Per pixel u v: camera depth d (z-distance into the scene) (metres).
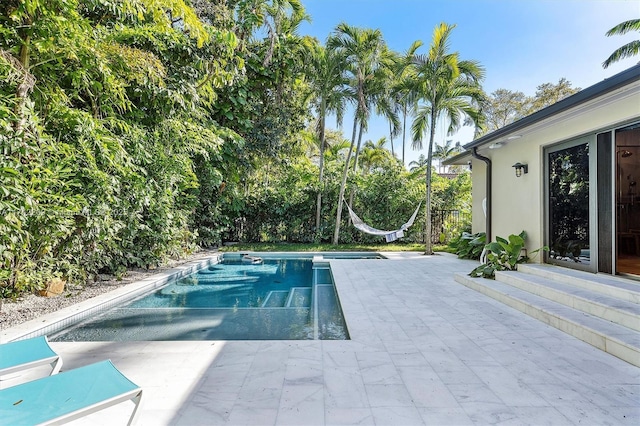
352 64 12.08
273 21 12.21
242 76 10.63
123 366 2.76
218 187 11.62
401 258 9.72
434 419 2.03
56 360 2.26
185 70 7.27
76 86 4.81
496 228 7.43
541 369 2.67
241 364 2.79
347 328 3.77
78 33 4.07
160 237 7.12
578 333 3.32
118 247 6.17
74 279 5.42
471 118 10.59
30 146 3.79
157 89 6.36
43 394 1.74
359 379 2.52
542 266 5.52
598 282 4.10
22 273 4.28
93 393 1.76
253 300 6.02
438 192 14.37
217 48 7.50
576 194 5.18
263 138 12.16
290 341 3.31
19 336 3.40
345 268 7.85
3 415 1.57
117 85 5.02
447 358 2.89
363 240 14.03
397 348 3.12
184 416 2.06
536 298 4.38
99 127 4.81
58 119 4.49
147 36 5.84
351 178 14.22
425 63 10.11
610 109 4.38
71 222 4.49
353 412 2.10
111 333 4.15
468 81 10.42
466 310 4.35
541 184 5.93
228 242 13.89
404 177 14.36
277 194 13.80
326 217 14.11
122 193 5.84
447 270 7.56
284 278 8.08
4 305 4.27
